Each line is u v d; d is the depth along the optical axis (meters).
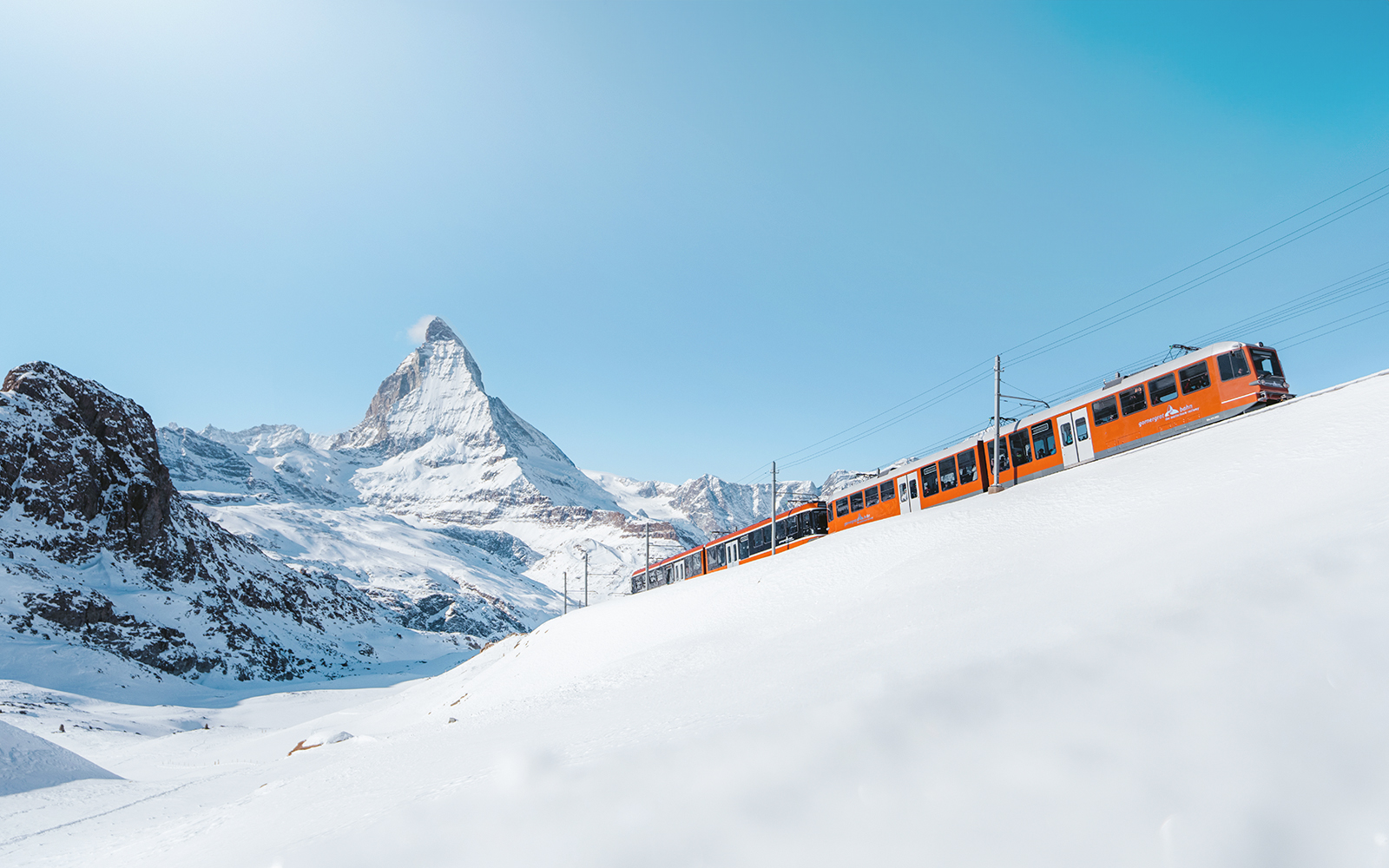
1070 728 3.27
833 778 3.42
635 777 4.14
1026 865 2.43
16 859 15.42
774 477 50.78
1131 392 26.91
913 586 18.06
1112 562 10.68
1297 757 2.60
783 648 14.88
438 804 4.80
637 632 32.12
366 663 125.12
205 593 113.00
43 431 107.56
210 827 11.51
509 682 38.16
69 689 70.19
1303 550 4.68
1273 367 23.50
